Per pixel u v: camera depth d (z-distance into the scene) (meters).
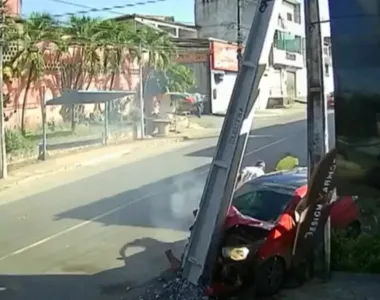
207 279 7.97
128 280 9.09
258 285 7.93
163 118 32.91
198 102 39.81
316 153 8.34
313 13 8.23
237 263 7.91
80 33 30.17
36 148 23.78
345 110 5.21
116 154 24.88
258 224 8.28
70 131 28.94
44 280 9.29
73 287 8.88
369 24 5.09
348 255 9.03
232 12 50.41
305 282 8.47
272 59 50.41
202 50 42.16
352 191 5.23
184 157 22.98
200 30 51.75
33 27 27.05
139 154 24.92
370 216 9.79
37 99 28.28
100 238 11.69
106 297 8.39
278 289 8.16
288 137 26.25
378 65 5.08
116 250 10.78
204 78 42.31
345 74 5.19
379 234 9.47
